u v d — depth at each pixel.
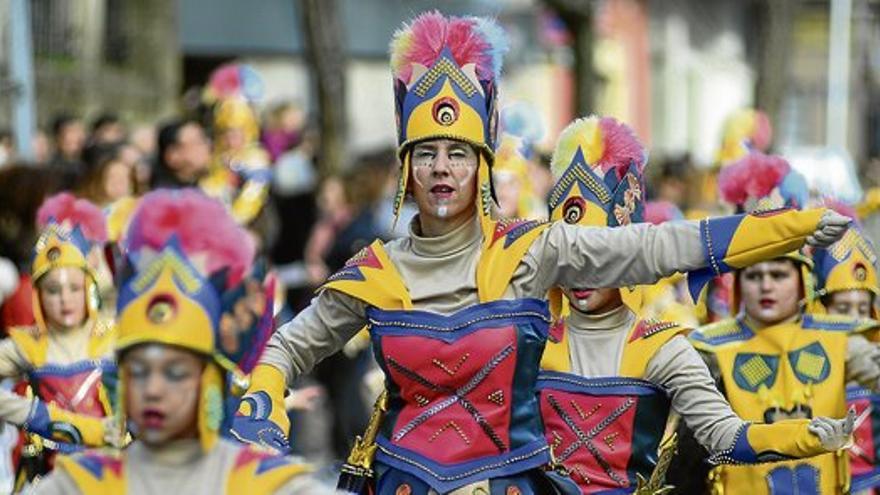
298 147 28.25
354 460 12.09
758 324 15.53
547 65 49.41
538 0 42.03
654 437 13.85
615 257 11.71
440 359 11.73
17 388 16.42
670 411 13.88
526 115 21.41
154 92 39.44
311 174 29.41
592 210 14.02
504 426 11.77
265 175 21.84
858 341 15.37
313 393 14.62
